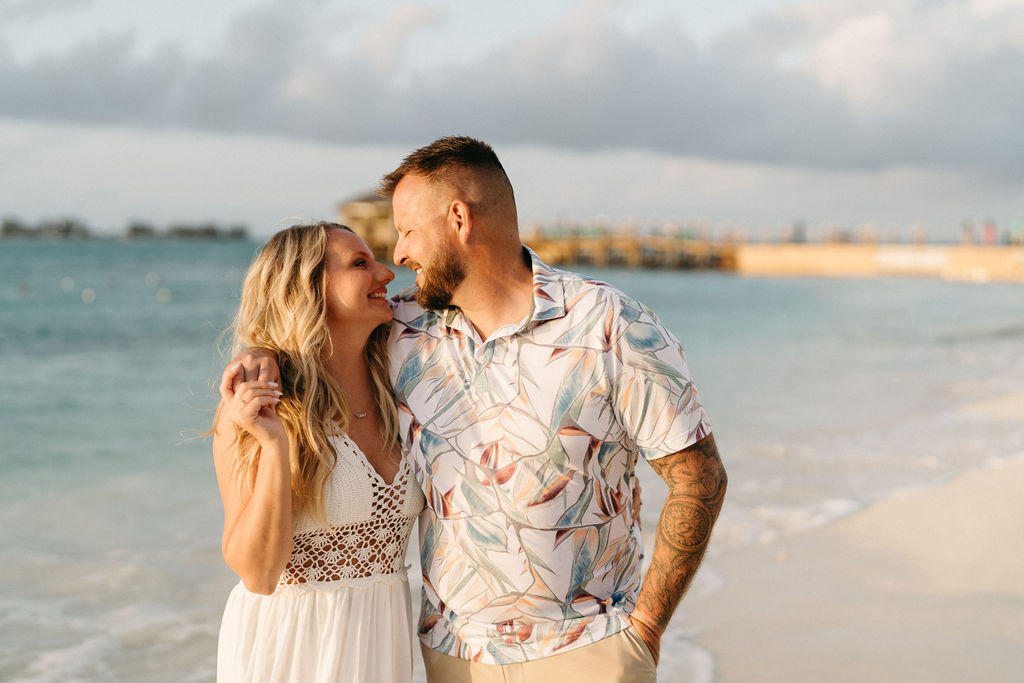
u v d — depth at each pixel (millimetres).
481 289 2012
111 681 3318
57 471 6695
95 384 11602
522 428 1941
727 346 16906
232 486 1964
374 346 2195
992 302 30172
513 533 1942
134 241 112688
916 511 5281
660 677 3250
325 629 2037
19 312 22547
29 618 3879
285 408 2020
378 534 2086
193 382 11836
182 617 3939
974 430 7961
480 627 1982
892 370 13047
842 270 53875
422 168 1990
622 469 2031
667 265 57812
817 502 5566
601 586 2002
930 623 3689
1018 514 5137
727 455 6996
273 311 2094
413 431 2084
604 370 1928
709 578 4277
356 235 2168
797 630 3660
